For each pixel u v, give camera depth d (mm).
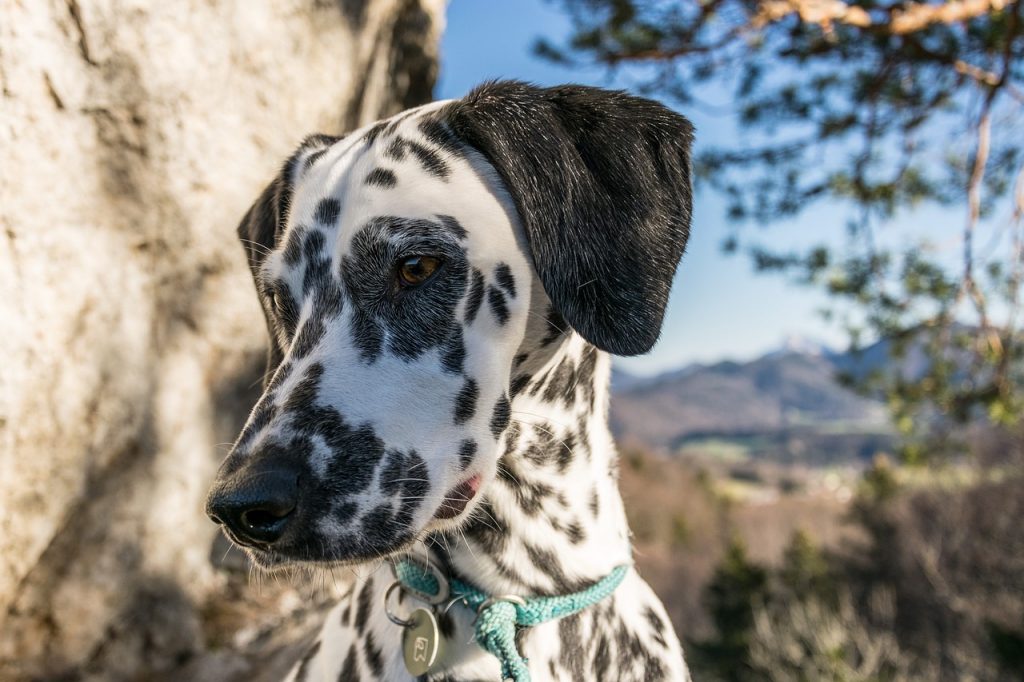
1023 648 3268
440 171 494
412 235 479
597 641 540
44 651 707
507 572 519
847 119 1674
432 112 519
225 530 431
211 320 789
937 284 1656
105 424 710
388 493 451
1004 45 1397
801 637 4457
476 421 490
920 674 4387
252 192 788
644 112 535
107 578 735
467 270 487
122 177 696
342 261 489
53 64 632
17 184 620
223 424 820
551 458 532
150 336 742
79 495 701
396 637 519
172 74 704
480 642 505
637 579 600
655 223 514
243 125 773
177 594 792
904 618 5086
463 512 486
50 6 625
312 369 467
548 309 520
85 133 664
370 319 482
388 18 942
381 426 458
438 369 480
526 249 507
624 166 513
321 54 844
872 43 1574
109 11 655
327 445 444
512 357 511
